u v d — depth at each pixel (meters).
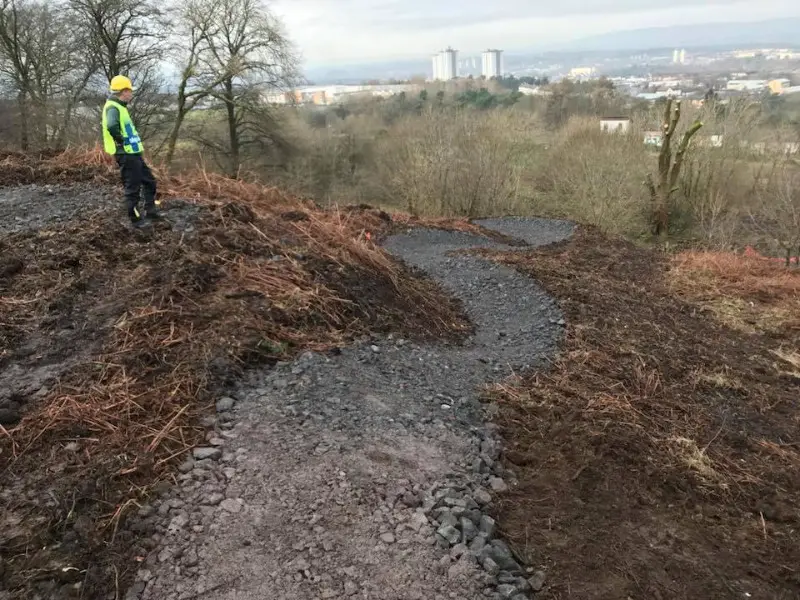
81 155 8.88
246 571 2.81
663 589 3.13
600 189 19.75
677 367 6.34
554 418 4.80
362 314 5.79
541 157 24.95
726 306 8.94
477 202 19.86
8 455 3.35
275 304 5.14
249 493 3.26
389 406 4.37
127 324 4.52
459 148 20.28
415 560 3.00
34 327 4.52
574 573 3.18
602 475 4.07
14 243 5.58
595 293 8.22
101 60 17.33
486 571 3.01
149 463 3.35
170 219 6.33
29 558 2.72
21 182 7.72
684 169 21.52
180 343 4.42
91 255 5.45
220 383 4.15
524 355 6.11
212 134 21.44
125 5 16.84
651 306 8.47
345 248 6.88
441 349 5.93
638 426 4.77
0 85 16.58
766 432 5.38
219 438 3.67
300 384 4.27
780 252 15.70
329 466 3.53
